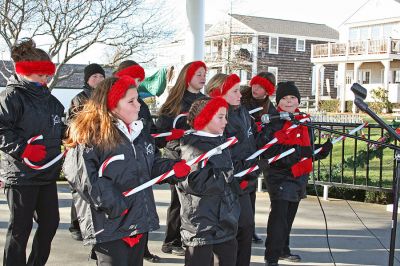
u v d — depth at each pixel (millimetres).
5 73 13234
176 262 4777
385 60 33000
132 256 3215
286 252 4887
